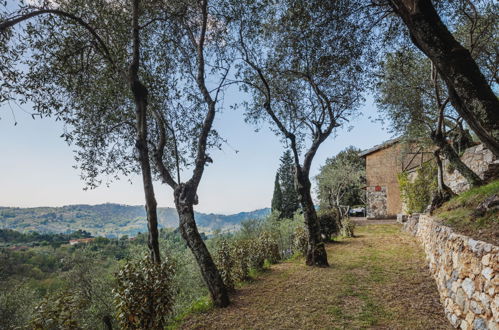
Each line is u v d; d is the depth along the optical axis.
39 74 5.09
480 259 3.37
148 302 3.65
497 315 2.83
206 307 5.39
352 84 7.75
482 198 5.88
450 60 3.12
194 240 5.61
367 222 18.39
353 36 6.05
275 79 8.65
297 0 5.90
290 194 38.34
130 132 6.86
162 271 3.97
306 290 5.85
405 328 3.82
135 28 5.20
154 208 4.85
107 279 14.21
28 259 22.42
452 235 4.63
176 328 4.54
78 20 4.67
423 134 10.76
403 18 3.55
